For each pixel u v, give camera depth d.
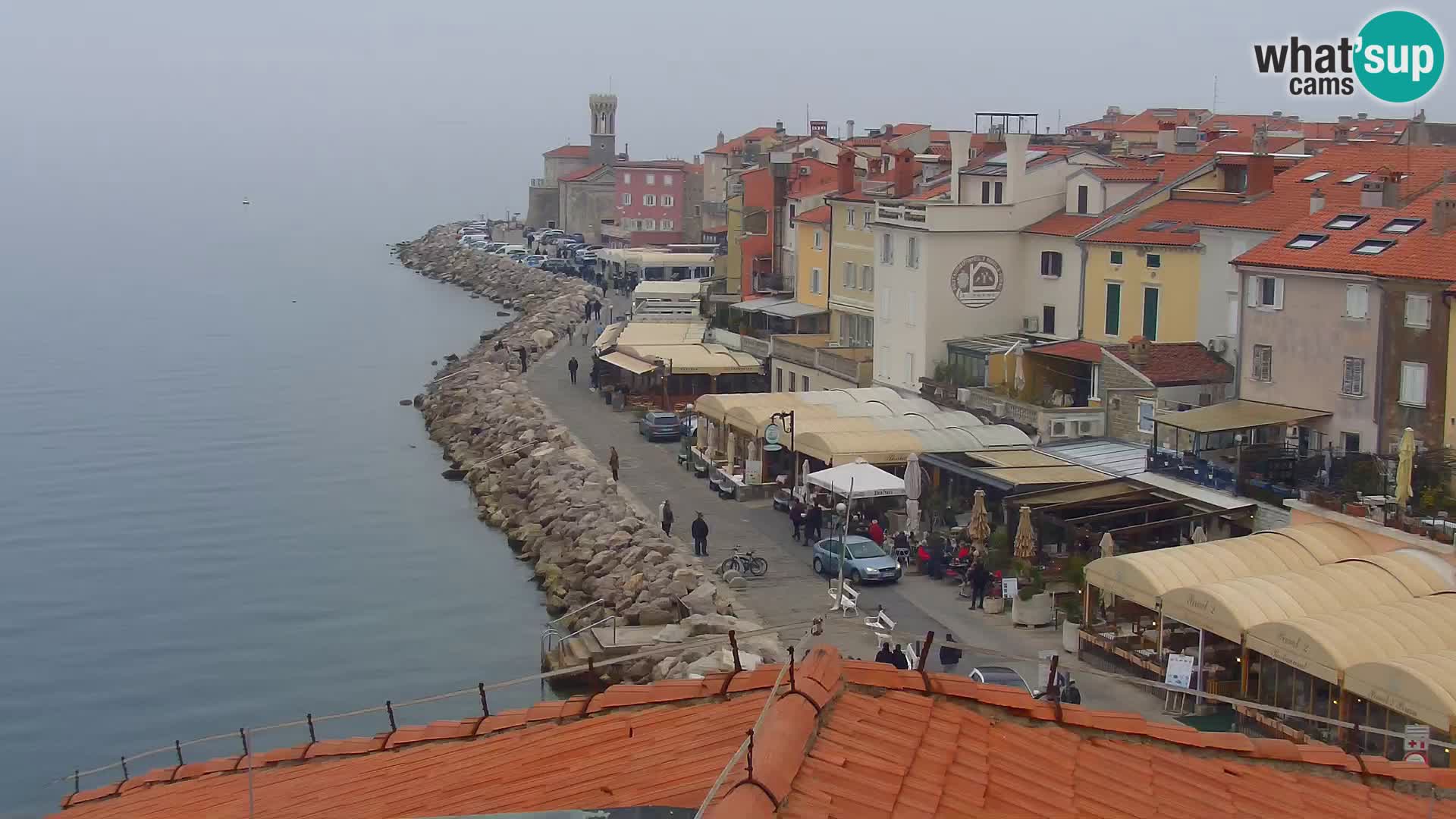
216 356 161.75
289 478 99.44
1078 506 59.53
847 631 53.06
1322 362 61.19
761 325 118.50
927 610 55.72
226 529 85.75
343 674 60.50
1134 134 144.88
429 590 72.06
